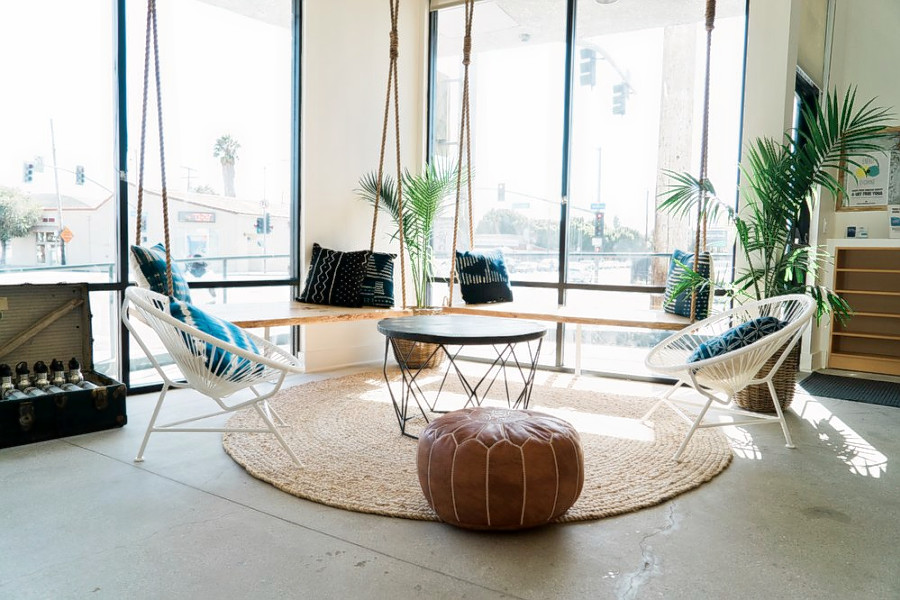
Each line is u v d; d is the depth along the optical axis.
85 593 1.72
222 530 2.13
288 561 1.92
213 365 2.60
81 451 2.92
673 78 4.73
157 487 2.51
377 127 5.39
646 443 3.15
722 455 2.96
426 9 5.73
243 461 2.77
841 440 3.27
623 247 4.98
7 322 3.24
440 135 5.82
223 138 4.41
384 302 4.80
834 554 1.99
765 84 4.13
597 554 1.98
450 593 1.74
